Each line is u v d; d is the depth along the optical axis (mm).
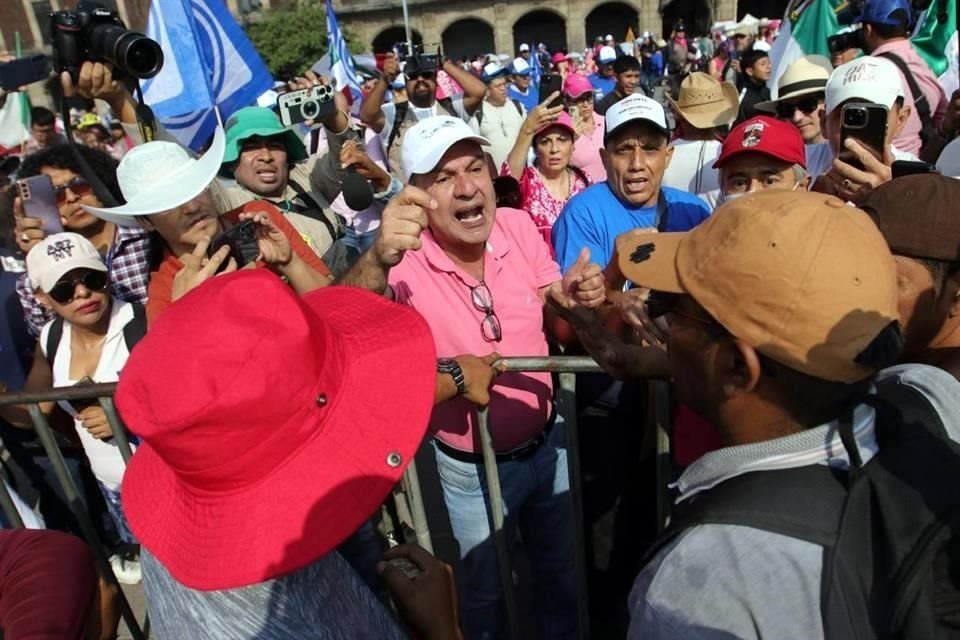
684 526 938
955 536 811
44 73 2910
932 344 1408
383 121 5230
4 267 3264
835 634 810
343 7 36906
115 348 2455
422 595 1235
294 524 955
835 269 849
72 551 1192
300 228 3336
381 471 1032
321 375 1003
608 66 10219
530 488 2197
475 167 2078
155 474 1104
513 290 2193
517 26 40156
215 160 2141
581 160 4758
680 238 1076
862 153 2215
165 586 1074
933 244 1304
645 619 953
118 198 3045
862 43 4254
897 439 940
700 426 1648
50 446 2109
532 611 2607
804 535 848
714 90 3721
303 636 984
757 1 33875
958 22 4125
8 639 1046
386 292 1986
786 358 866
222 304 935
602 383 2258
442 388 1674
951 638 803
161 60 2307
